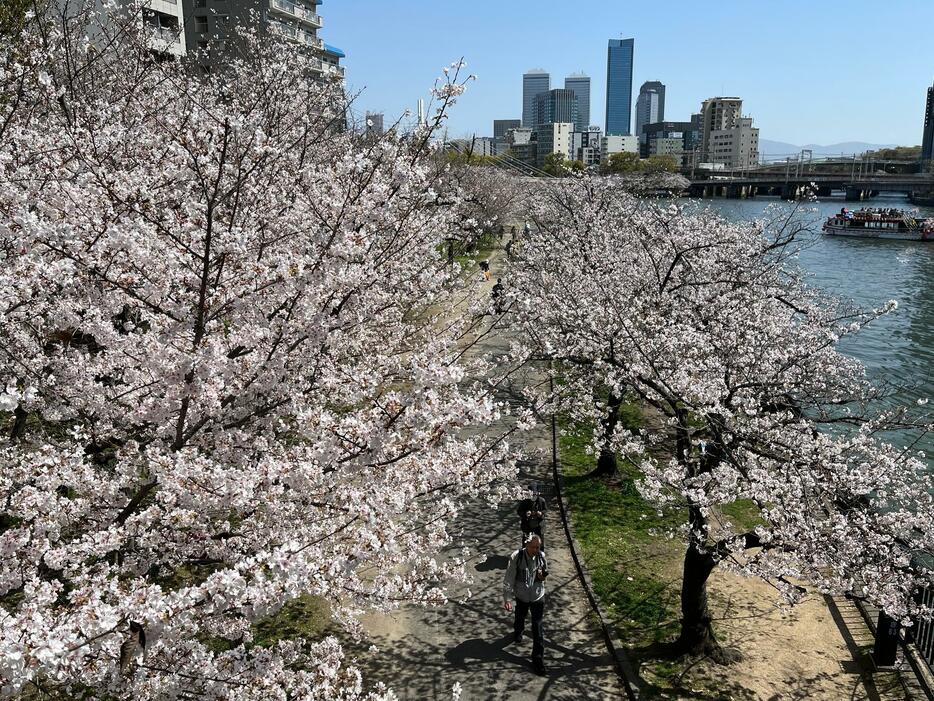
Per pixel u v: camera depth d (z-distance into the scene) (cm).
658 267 1347
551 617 907
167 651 455
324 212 643
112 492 499
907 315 3253
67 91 885
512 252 3425
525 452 1376
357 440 489
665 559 1058
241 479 451
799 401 1032
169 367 464
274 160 696
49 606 475
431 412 489
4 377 563
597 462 1361
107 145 668
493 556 1032
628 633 873
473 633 855
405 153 727
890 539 733
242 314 548
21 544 425
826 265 4694
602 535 1121
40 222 480
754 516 1191
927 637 800
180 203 697
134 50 1162
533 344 1391
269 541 517
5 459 530
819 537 730
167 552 552
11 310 530
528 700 745
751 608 945
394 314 1026
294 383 635
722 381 911
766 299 1281
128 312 702
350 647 802
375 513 470
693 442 846
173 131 673
